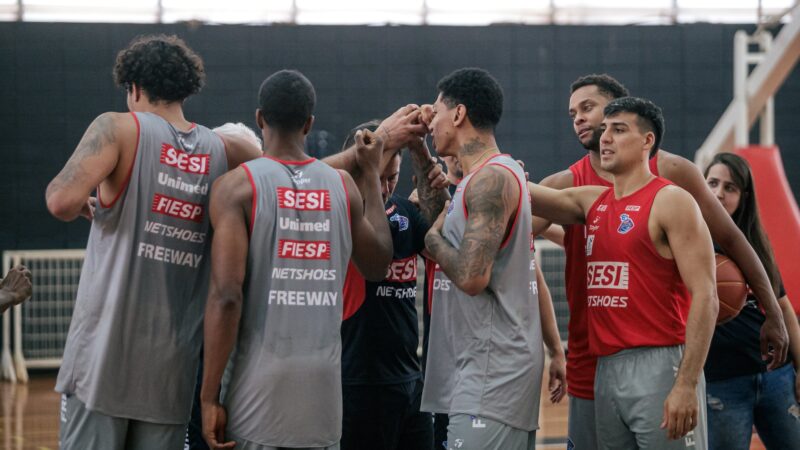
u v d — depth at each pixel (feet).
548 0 44.21
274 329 11.41
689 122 43.52
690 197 12.50
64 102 41.16
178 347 11.84
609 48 43.52
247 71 42.09
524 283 12.52
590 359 14.49
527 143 43.32
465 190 12.39
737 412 15.88
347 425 15.49
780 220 30.14
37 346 40.19
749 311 15.84
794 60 34.68
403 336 15.72
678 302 12.83
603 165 13.14
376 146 13.35
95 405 11.36
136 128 11.57
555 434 26.94
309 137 40.29
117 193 11.50
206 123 41.91
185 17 42.32
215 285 11.09
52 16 41.39
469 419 12.38
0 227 40.83
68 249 41.29
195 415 16.03
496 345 12.39
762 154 31.63
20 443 26.73
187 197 11.89
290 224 11.52
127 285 11.51
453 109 12.94
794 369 16.48
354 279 15.39
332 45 42.55
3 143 40.83
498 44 43.16
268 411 11.32
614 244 12.95
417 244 15.92
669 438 12.10
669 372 12.58
